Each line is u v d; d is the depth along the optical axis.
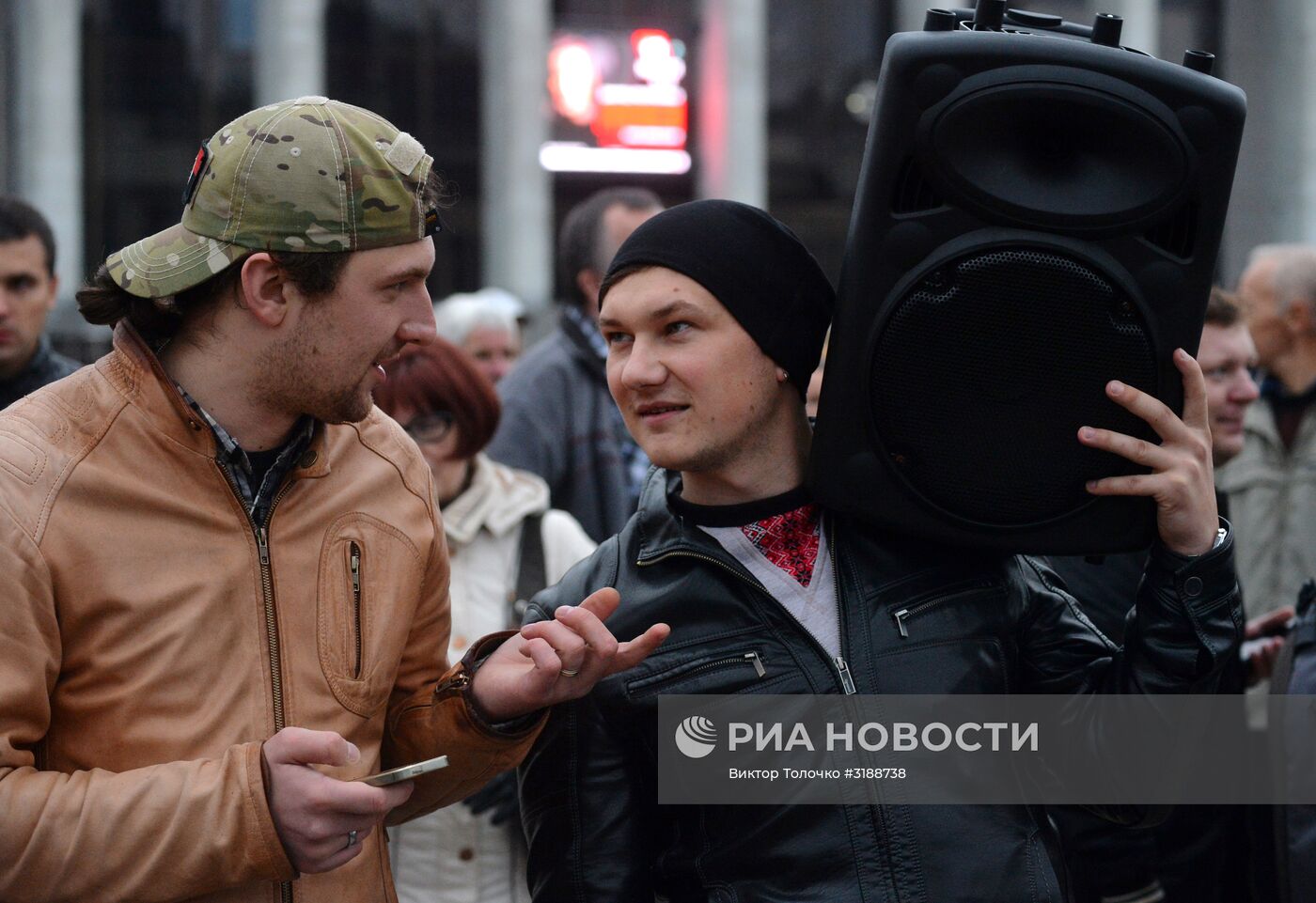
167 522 1.93
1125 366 2.01
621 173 33.50
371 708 2.05
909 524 2.09
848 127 33.56
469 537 3.41
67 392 1.96
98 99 30.67
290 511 2.02
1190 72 1.94
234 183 1.91
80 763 1.89
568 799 2.19
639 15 33.38
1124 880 3.23
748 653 2.12
